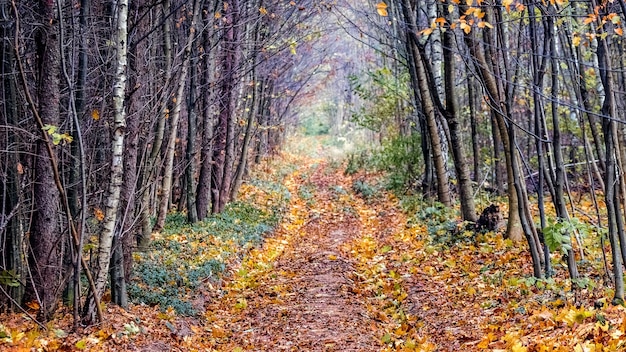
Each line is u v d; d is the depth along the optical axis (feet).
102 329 23.06
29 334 20.99
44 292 23.29
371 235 51.21
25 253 24.44
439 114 53.62
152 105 38.45
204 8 48.55
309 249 46.88
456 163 44.16
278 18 53.78
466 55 30.63
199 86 47.60
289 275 38.24
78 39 26.66
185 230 45.62
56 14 24.12
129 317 25.32
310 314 29.04
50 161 21.31
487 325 23.56
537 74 26.43
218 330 27.84
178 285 32.68
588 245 33.40
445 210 49.80
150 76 37.14
